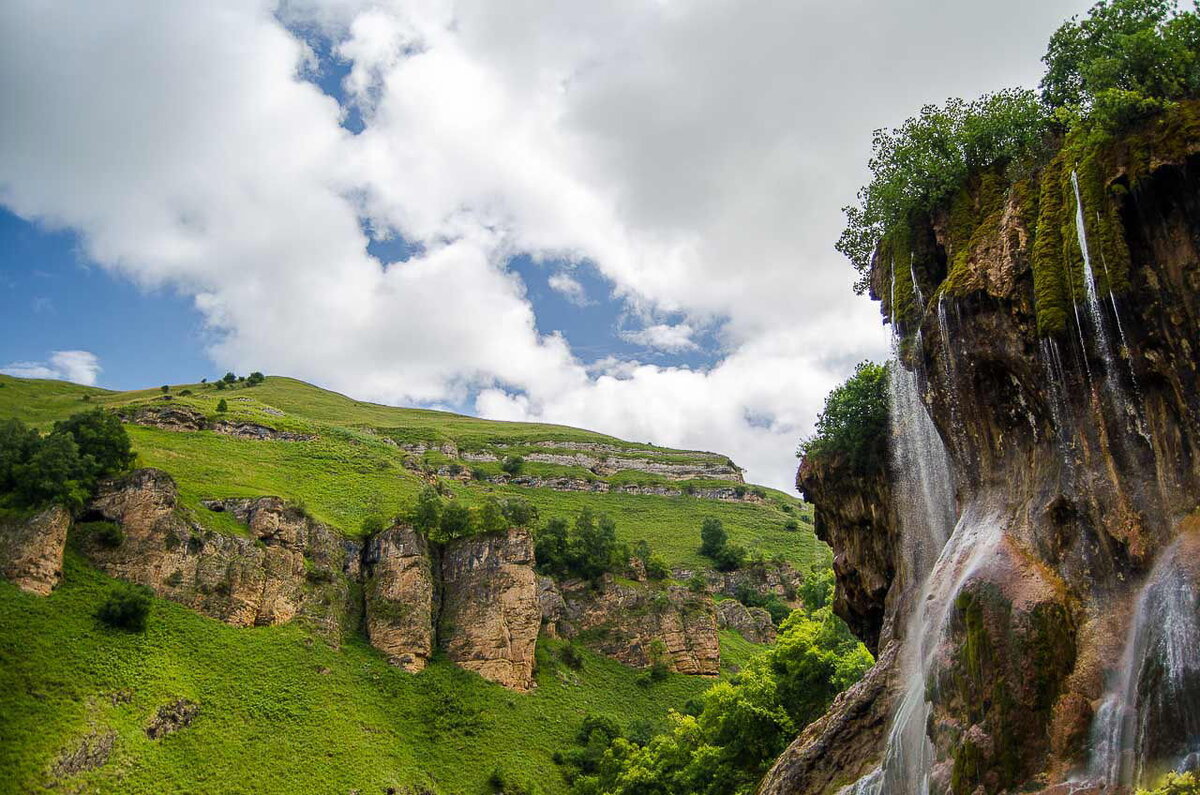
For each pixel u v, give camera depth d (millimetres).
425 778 73062
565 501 179250
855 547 37844
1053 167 23484
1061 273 22328
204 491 92875
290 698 74625
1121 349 20781
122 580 75875
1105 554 20422
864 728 30906
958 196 28547
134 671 66875
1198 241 19844
